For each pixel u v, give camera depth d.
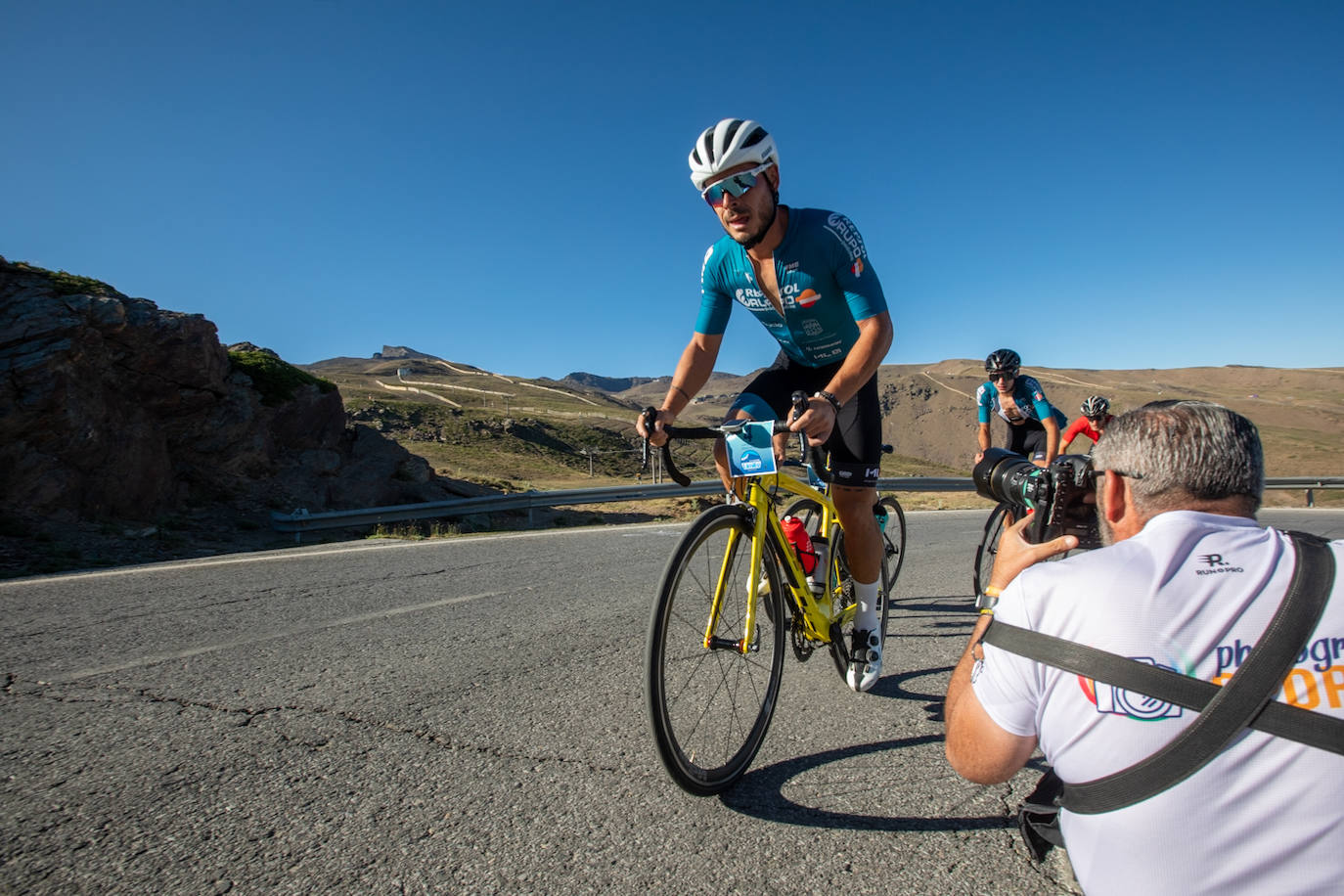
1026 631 1.26
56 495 9.70
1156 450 1.29
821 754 2.63
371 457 16.48
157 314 11.81
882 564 3.68
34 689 3.21
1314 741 1.03
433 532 11.60
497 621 4.48
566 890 1.79
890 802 2.27
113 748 2.58
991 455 3.05
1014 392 5.98
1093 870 1.19
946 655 3.89
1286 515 12.00
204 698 3.09
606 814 2.16
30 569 7.50
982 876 1.88
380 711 2.95
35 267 11.12
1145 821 1.11
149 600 5.08
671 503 17.97
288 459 14.47
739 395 3.29
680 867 1.90
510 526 14.66
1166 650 1.12
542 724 2.83
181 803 2.19
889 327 2.77
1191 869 1.08
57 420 9.76
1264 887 1.04
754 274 3.00
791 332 3.12
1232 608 1.12
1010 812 2.22
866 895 1.80
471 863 1.90
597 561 6.86
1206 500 1.26
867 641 3.20
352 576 6.03
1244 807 1.06
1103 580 1.20
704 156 2.61
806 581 2.88
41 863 1.88
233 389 13.48
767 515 2.66
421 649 3.87
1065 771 1.22
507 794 2.27
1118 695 1.14
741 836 2.06
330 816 2.12
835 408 2.45
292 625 4.38
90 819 2.10
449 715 2.91
